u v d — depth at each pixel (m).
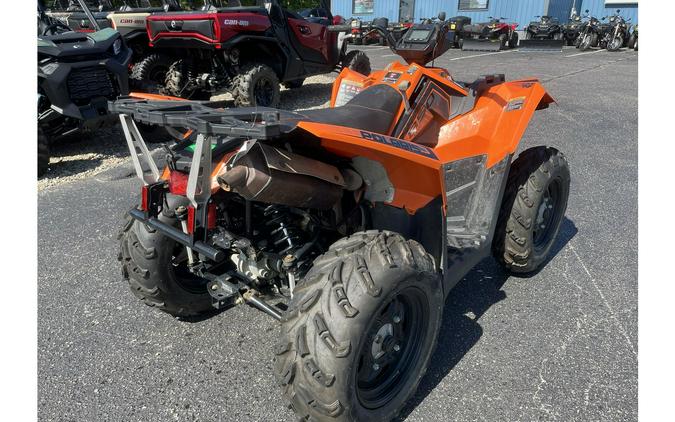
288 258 2.02
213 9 6.78
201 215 1.85
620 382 2.24
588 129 6.83
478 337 2.57
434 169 2.02
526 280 3.13
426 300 1.99
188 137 2.18
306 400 1.68
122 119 1.98
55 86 5.23
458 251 2.58
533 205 2.84
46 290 3.05
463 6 22.38
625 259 3.37
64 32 6.09
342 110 2.35
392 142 1.93
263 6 7.55
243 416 2.08
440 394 2.19
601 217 4.04
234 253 2.16
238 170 1.73
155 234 2.30
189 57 7.46
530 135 6.55
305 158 1.88
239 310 2.84
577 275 3.18
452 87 2.97
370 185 2.17
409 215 2.29
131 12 7.75
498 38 18.14
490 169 2.82
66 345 2.54
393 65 2.91
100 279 3.20
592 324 2.67
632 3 21.17
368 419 1.82
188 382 2.28
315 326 1.64
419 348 2.07
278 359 1.72
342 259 1.78
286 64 8.00
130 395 2.21
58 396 2.20
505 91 3.02
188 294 2.56
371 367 1.92
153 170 2.09
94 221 4.11
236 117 1.77
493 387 2.22
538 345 2.50
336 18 9.43
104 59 5.63
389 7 24.20
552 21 19.33
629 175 5.00
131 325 2.71
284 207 2.20
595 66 13.57
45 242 3.72
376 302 1.67
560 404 2.12
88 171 5.52
